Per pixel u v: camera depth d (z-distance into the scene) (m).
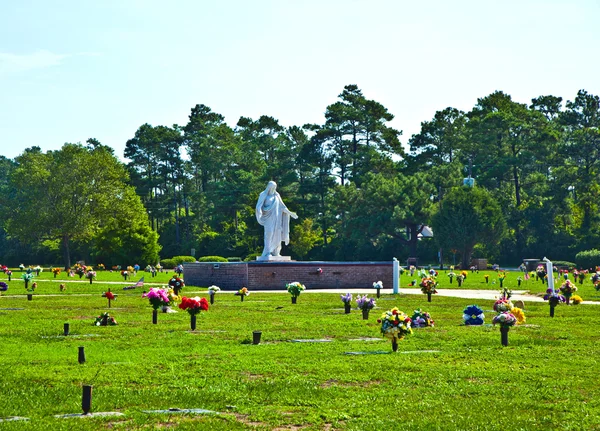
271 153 182.38
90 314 40.12
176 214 163.75
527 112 151.88
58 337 30.69
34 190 123.06
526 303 48.88
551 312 40.22
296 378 22.31
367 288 69.06
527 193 146.50
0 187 183.88
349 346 28.52
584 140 138.88
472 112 158.75
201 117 184.25
